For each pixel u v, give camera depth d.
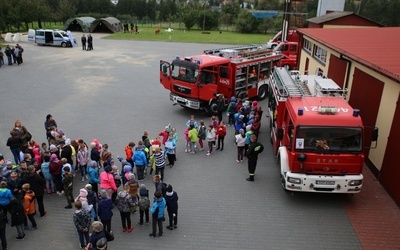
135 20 77.81
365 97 13.09
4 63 31.61
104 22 57.16
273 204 10.48
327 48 18.59
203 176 12.25
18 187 9.44
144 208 9.13
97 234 7.10
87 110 19.20
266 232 9.17
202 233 9.13
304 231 9.21
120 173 11.98
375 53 13.02
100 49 40.53
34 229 9.29
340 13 32.25
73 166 12.42
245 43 47.88
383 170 11.34
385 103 11.40
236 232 9.18
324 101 10.95
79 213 8.16
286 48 30.06
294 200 10.70
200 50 40.66
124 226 9.13
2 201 8.86
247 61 19.33
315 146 9.77
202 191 11.23
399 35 18.52
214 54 20.67
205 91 17.66
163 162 11.67
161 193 8.62
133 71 29.30
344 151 9.71
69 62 32.56
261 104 21.03
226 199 10.76
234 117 16.17
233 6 74.50
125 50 40.06
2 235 8.31
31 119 17.61
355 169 9.81
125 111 19.17
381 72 10.34
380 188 11.31
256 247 8.59
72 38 42.16
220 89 18.97
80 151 11.72
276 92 13.90
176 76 18.11
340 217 9.82
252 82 20.45
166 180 11.94
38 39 41.75
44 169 10.73
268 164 13.19
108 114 18.61
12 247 8.58
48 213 10.02
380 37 17.89
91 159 11.91
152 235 8.97
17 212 8.55
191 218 9.79
